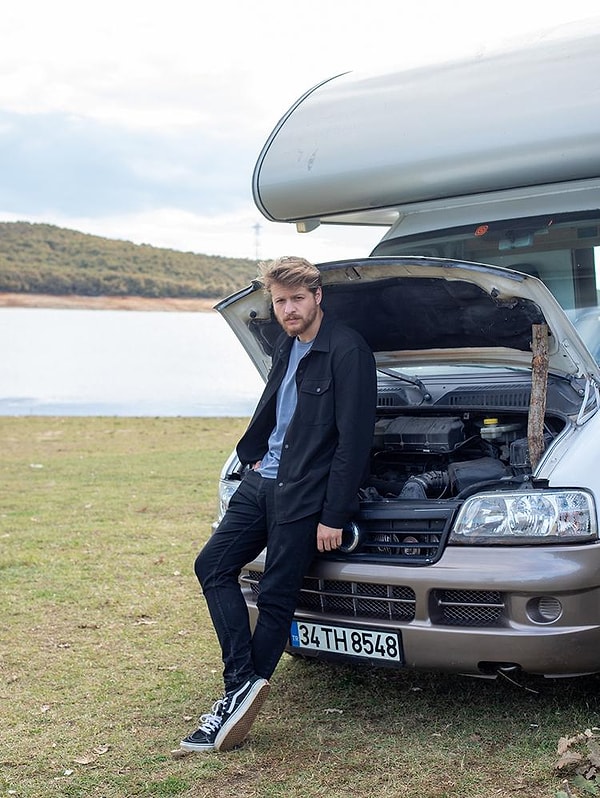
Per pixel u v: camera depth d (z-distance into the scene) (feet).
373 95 17.19
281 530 12.51
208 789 11.36
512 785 11.01
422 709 13.53
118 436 52.75
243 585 14.16
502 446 14.28
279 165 17.76
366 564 12.46
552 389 13.34
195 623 18.21
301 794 11.09
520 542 11.71
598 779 10.73
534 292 12.25
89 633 17.71
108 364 118.83
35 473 38.78
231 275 397.60
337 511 12.25
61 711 14.07
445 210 17.43
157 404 76.28
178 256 411.13
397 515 12.48
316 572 12.79
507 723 12.81
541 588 11.43
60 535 26.30
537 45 15.80
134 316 305.73
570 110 14.67
